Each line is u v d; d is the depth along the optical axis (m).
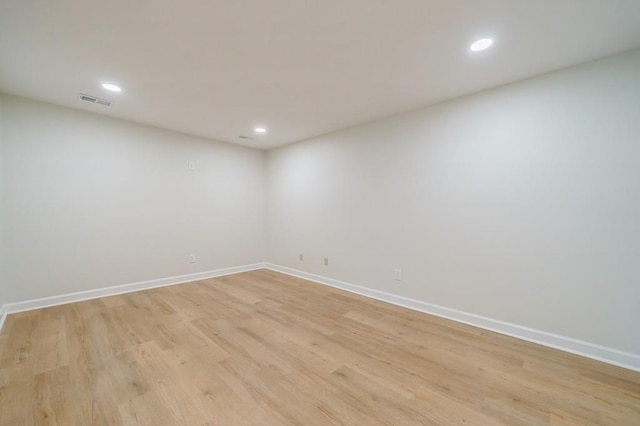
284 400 1.64
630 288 1.98
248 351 2.20
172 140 4.05
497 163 2.54
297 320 2.83
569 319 2.21
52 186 3.10
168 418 1.49
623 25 1.69
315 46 1.94
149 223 3.85
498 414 1.54
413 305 3.15
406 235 3.22
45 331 2.49
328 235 4.16
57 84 2.55
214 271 4.59
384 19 1.65
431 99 2.84
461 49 1.97
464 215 2.76
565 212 2.22
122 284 3.63
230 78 2.42
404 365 2.02
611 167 2.03
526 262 2.40
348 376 1.88
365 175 3.65
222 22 1.68
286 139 4.51
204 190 4.44
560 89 2.23
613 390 1.74
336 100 2.88
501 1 1.49
